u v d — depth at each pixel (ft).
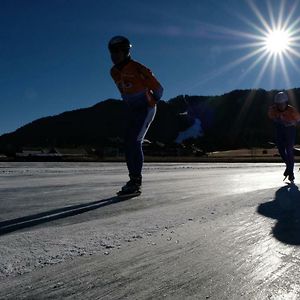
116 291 6.15
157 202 14.97
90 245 8.57
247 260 7.67
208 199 15.47
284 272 6.99
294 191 17.81
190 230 10.05
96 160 104.94
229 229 10.15
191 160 114.01
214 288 6.30
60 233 9.66
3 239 9.04
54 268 7.09
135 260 7.62
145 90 16.37
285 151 23.97
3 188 20.36
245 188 20.02
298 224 10.74
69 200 15.62
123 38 16.22
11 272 6.85
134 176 16.96
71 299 5.84
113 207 13.83
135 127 16.61
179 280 6.62
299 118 23.43
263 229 10.16
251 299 5.89
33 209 13.42
